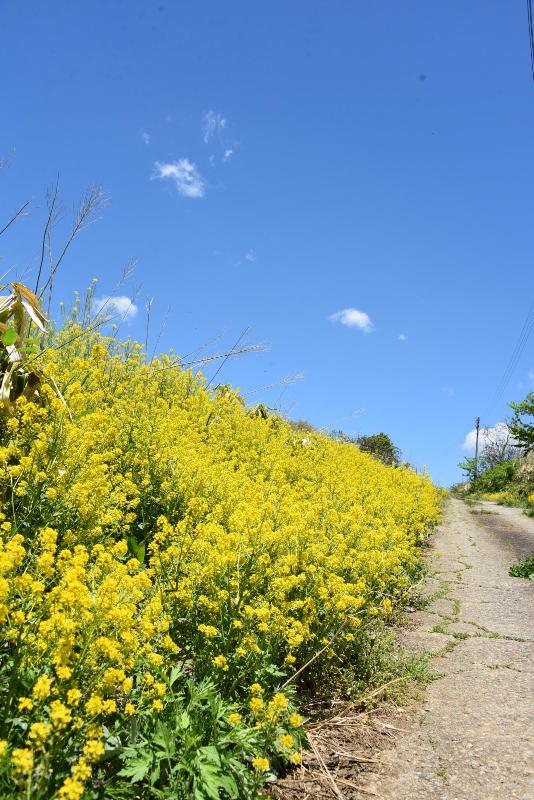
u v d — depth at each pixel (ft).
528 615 21.84
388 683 13.48
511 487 110.83
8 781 6.61
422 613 21.29
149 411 21.71
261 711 9.30
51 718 6.64
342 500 24.72
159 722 8.34
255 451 30.12
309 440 40.55
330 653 13.03
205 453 23.68
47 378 14.67
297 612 12.94
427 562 31.32
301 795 9.54
